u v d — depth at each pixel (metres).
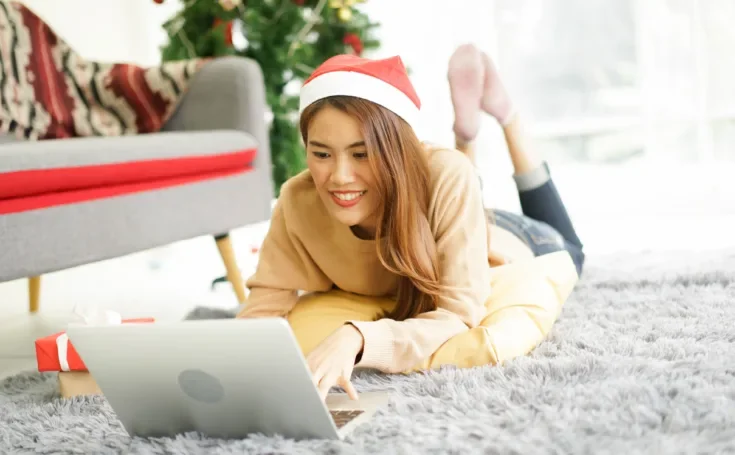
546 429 0.99
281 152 3.24
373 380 1.29
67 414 1.29
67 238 1.78
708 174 3.43
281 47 3.19
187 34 3.29
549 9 3.66
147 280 2.94
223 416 1.05
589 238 2.85
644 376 1.16
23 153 1.70
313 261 1.53
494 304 1.49
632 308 1.67
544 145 3.77
